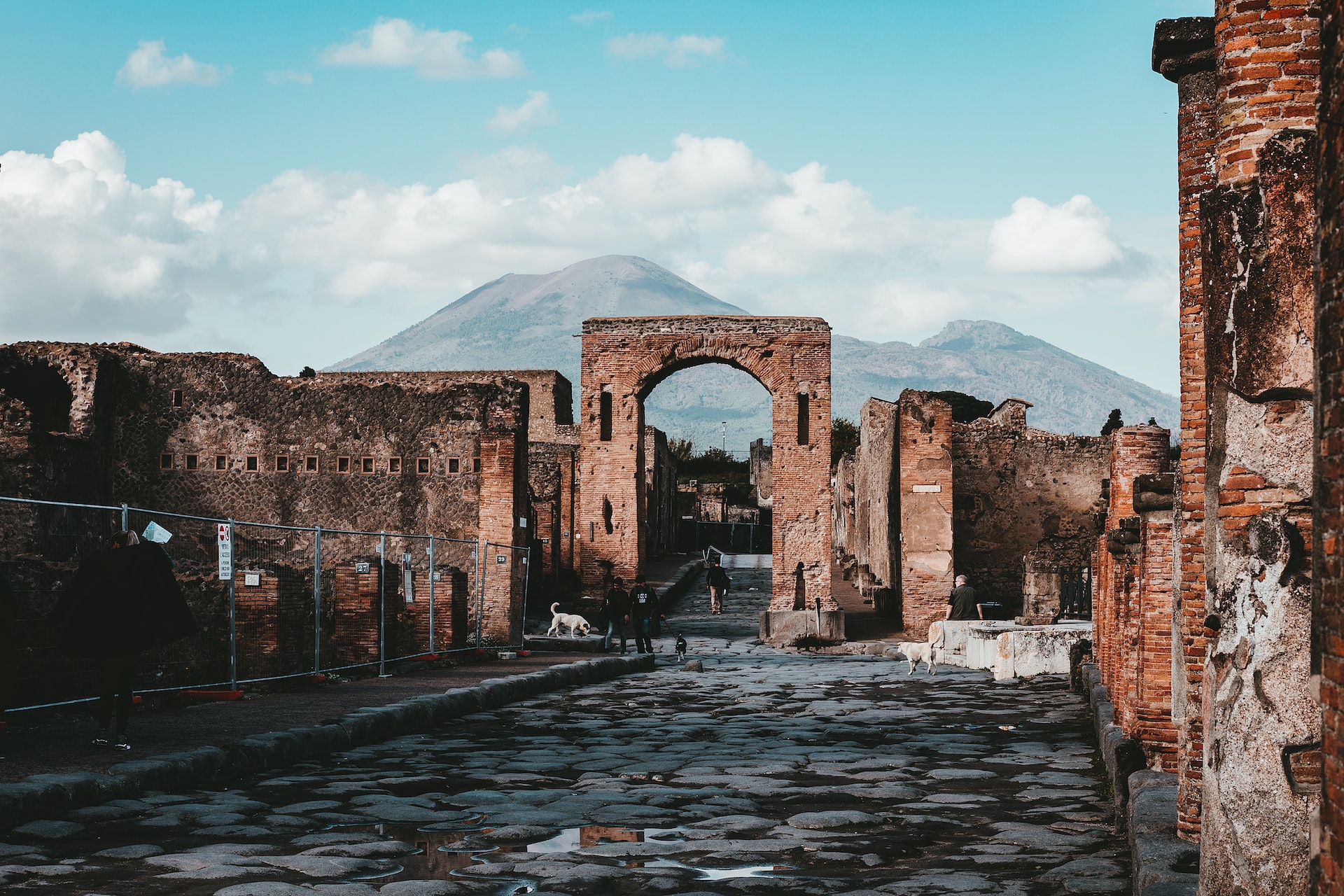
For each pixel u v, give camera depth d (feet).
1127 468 42.19
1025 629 76.02
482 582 82.48
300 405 103.35
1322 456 12.62
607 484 120.67
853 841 27.07
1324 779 12.28
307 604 75.87
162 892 21.48
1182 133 29.04
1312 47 19.88
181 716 42.86
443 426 102.06
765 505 276.21
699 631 119.34
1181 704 25.22
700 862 24.77
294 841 26.14
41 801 27.43
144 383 103.71
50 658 44.04
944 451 111.86
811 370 118.01
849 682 73.61
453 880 22.79
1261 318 16.26
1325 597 12.42
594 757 40.19
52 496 93.20
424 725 48.49
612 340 121.39
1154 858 20.67
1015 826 28.81
